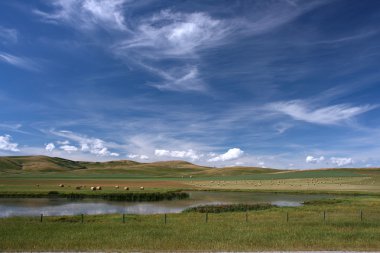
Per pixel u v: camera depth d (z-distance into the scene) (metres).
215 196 74.31
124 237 22.88
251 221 32.44
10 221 31.70
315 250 19.48
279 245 20.58
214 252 18.86
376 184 109.50
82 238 22.42
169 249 19.39
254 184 112.75
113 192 71.75
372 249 19.80
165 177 180.25
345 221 31.67
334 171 187.75
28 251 18.70
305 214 38.50
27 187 81.19
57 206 52.31
